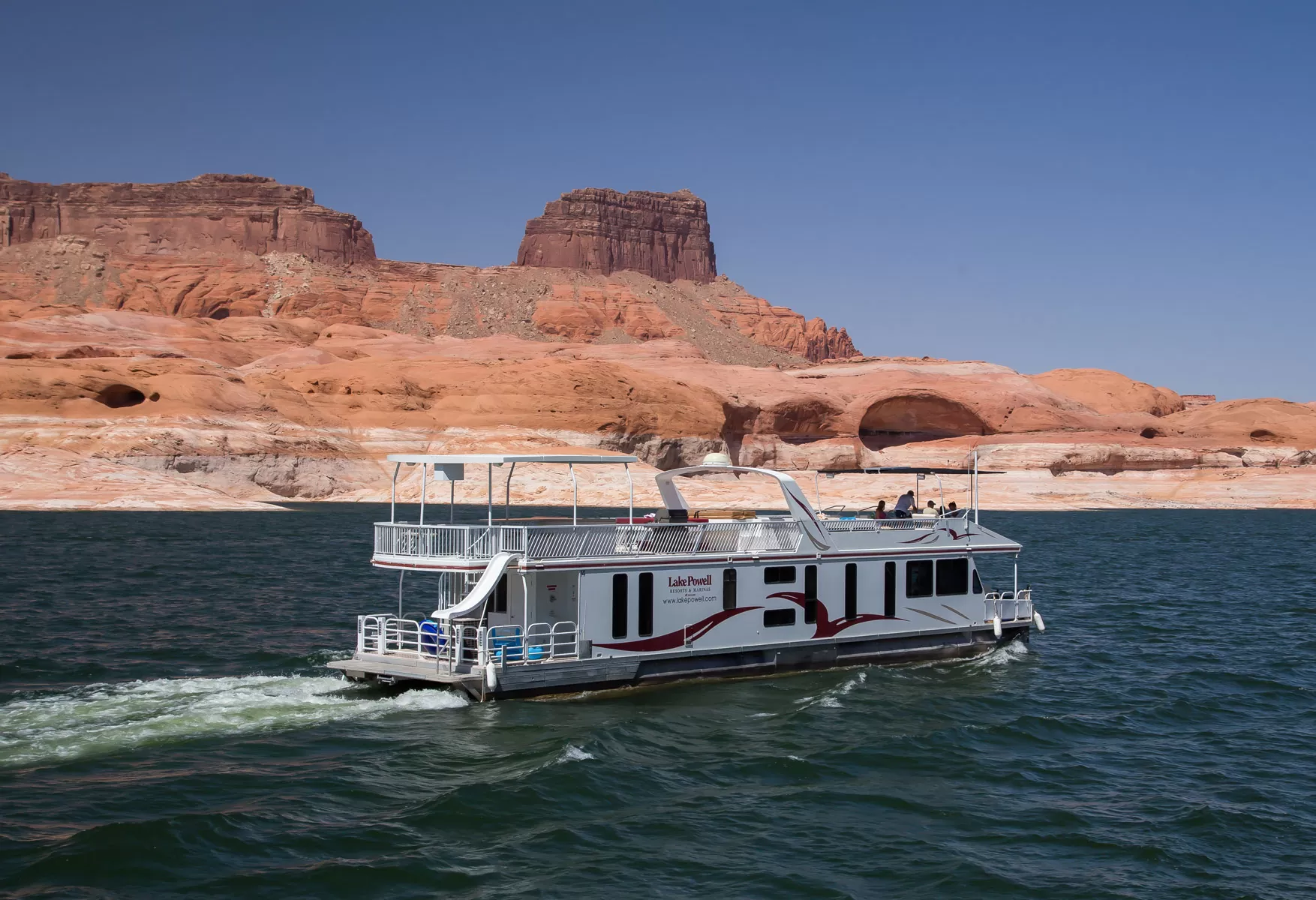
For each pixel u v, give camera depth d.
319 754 20.78
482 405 167.62
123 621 36.28
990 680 28.45
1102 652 33.69
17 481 108.00
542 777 19.28
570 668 24.48
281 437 138.00
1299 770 21.34
